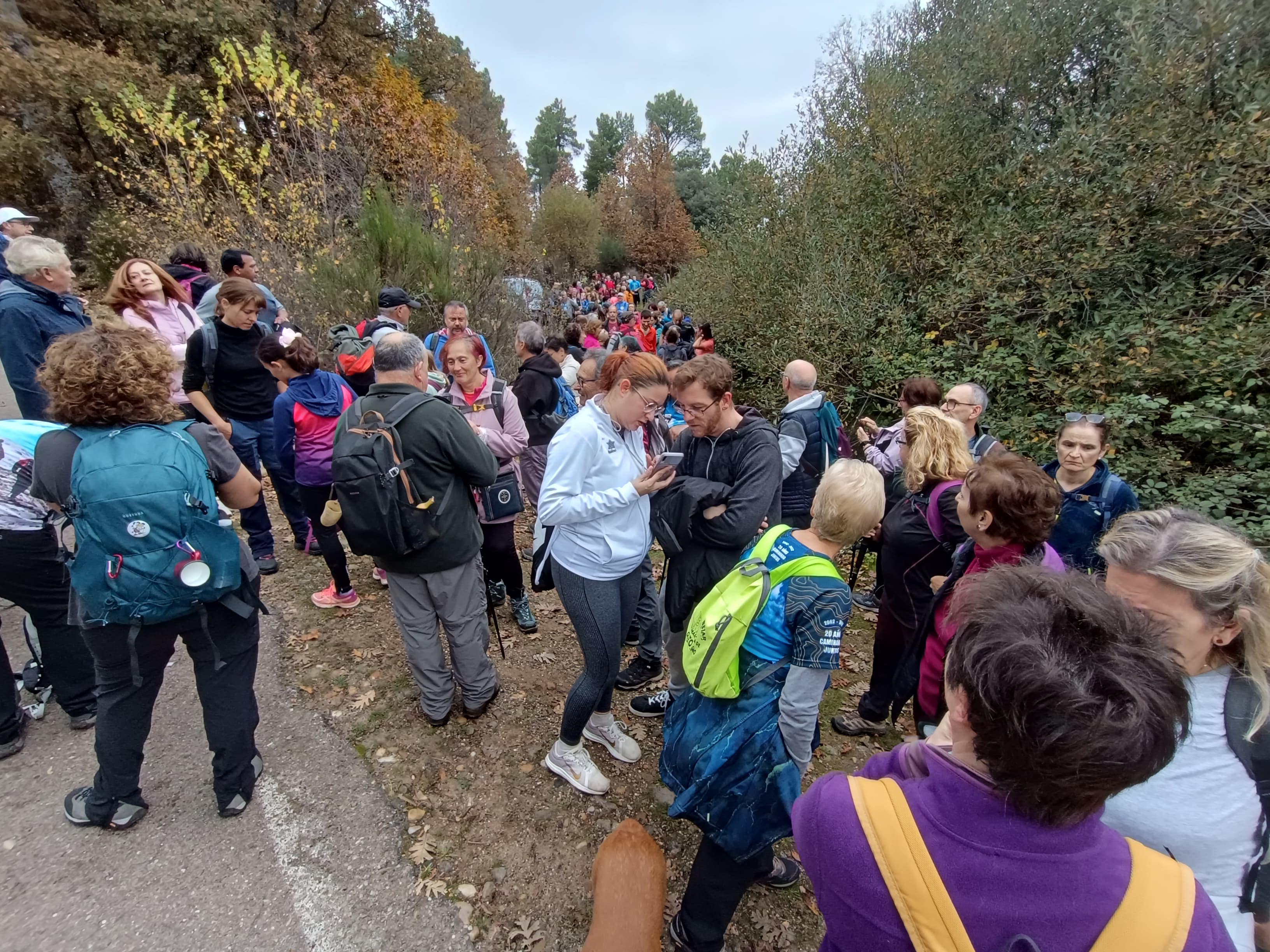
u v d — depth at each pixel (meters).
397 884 2.18
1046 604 0.84
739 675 1.82
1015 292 6.31
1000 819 0.83
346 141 10.91
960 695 0.88
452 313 4.87
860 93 9.51
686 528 2.47
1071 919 0.78
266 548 4.13
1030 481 1.97
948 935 0.81
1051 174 6.33
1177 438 4.81
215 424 3.82
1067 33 7.10
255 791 2.48
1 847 2.18
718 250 12.15
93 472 1.80
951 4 9.20
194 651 2.15
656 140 36.91
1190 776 1.30
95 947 1.90
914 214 8.34
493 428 3.48
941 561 2.64
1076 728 0.71
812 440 4.12
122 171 9.31
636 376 2.33
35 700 2.80
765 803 1.74
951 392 3.74
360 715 2.93
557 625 3.90
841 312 8.20
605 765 2.76
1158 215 5.50
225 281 3.79
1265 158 4.70
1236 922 1.28
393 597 2.68
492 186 18.80
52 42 10.98
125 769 2.20
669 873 2.30
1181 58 5.45
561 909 2.14
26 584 2.40
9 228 4.48
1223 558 1.27
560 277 27.72
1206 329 4.80
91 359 1.82
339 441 2.39
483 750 2.78
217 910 2.04
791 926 2.15
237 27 12.59
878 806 0.89
